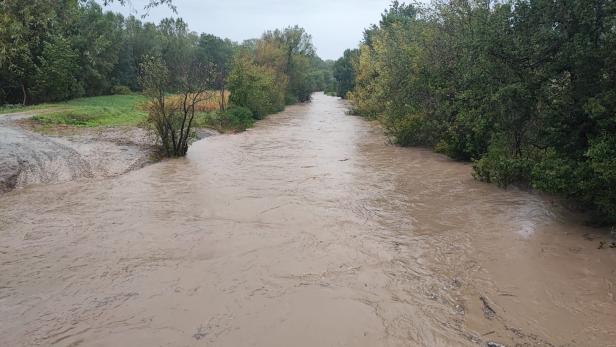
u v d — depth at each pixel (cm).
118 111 2877
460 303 604
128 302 614
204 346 509
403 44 2239
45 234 891
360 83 3856
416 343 514
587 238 790
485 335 529
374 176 1385
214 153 1845
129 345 514
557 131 890
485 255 755
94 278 691
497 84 1037
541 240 800
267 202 1098
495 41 972
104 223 954
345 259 749
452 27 1753
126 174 1429
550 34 896
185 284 664
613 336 518
